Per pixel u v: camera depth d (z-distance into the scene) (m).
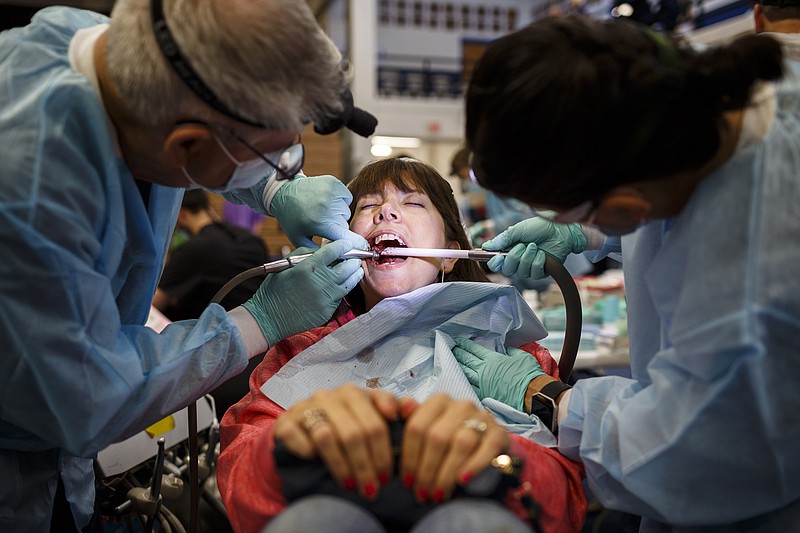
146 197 1.07
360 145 6.57
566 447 1.00
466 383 1.17
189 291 2.60
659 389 0.84
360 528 0.71
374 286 1.32
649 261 0.96
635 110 0.70
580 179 0.74
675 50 0.75
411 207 1.38
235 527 0.96
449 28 13.47
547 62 0.71
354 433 0.75
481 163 0.80
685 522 0.84
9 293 0.86
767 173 0.75
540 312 2.66
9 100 0.89
